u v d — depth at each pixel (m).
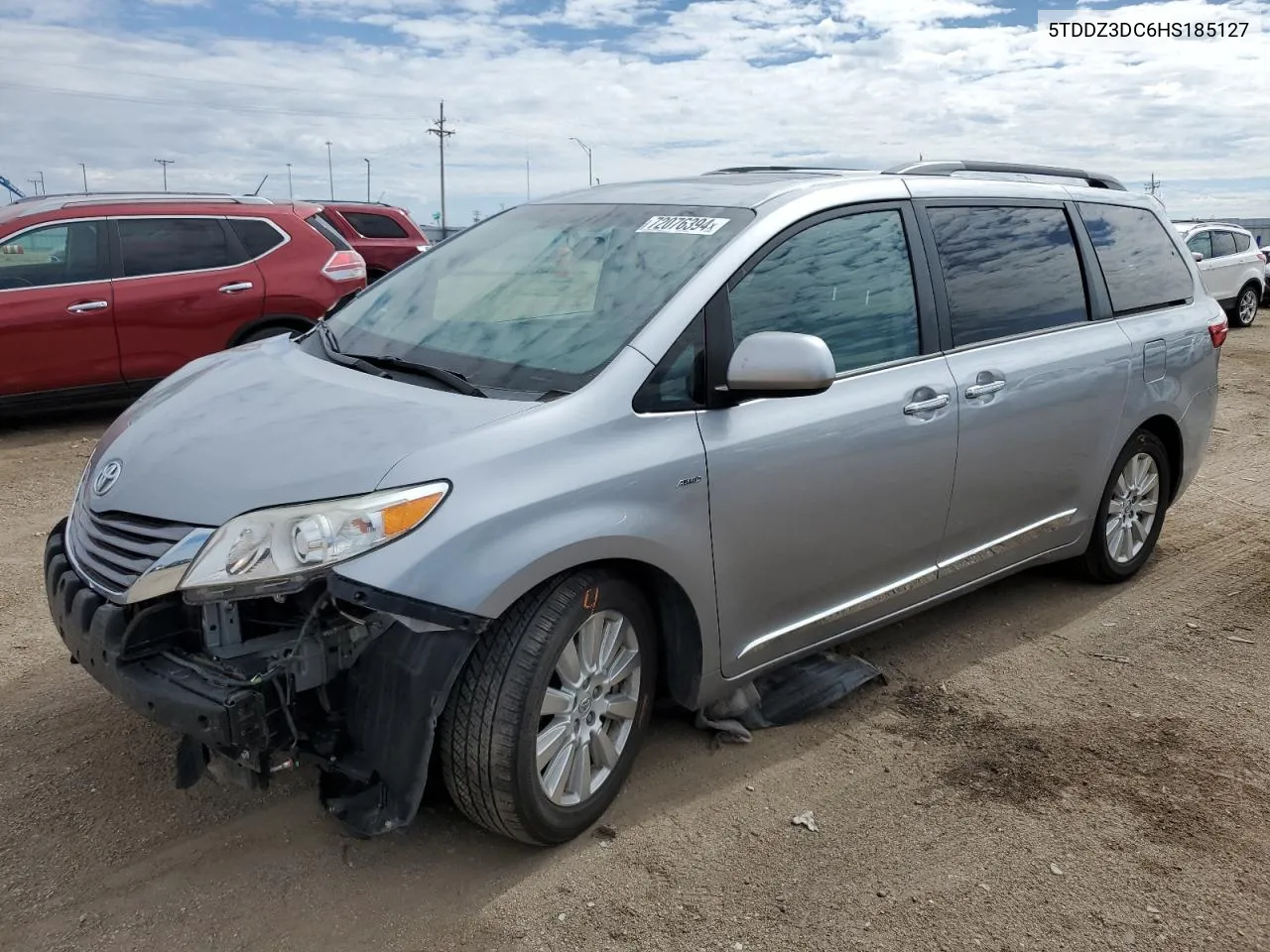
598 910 2.82
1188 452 5.43
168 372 8.48
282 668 2.65
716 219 3.60
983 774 3.55
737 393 3.25
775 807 3.32
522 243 3.95
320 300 9.02
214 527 2.70
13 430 8.42
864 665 4.14
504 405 2.99
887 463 3.72
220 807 3.21
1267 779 3.58
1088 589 5.30
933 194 4.18
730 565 3.31
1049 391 4.41
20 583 4.98
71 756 3.45
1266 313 20.88
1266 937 2.82
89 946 2.62
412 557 2.63
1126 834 3.24
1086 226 4.91
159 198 8.66
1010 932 2.80
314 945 2.66
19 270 7.96
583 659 3.01
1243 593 5.30
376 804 2.75
